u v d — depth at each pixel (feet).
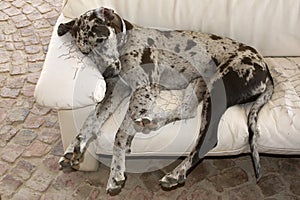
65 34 6.53
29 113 8.46
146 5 7.14
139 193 7.13
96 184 7.23
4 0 11.34
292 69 7.07
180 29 7.23
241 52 6.68
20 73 9.32
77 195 7.09
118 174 6.20
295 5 7.05
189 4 7.11
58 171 7.43
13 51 9.86
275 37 7.23
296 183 7.35
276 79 6.84
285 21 7.11
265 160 7.69
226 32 7.23
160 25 7.23
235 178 7.40
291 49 7.34
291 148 6.35
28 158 7.66
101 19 6.07
